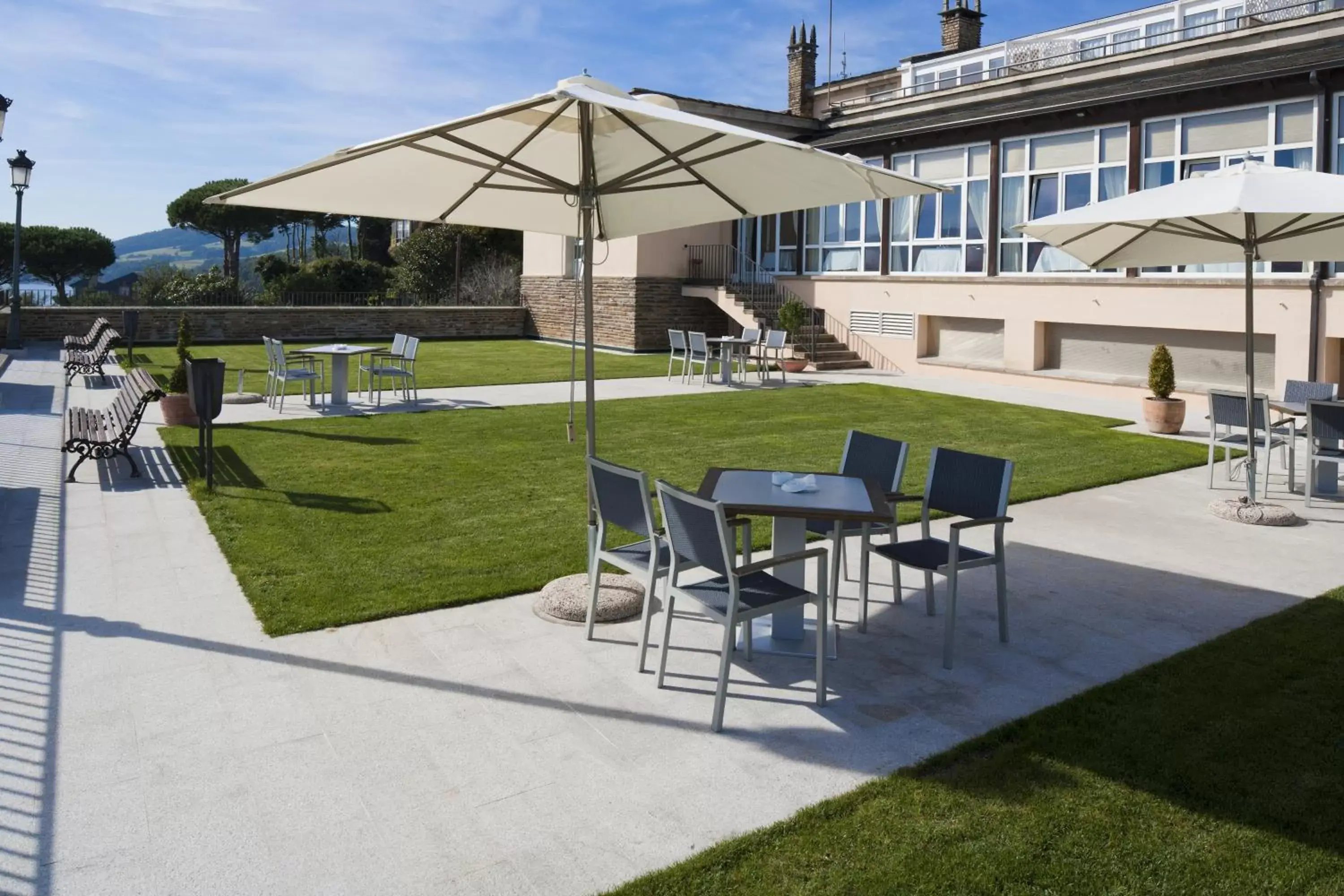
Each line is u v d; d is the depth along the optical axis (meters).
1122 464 10.45
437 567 6.36
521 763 3.84
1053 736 4.08
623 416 13.55
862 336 21.91
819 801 3.57
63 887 2.97
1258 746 4.00
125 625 5.24
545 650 5.04
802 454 10.71
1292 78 14.52
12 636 5.05
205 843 3.24
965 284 19.48
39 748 3.87
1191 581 6.39
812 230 23.33
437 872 3.10
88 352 17.95
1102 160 17.23
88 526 7.32
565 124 4.92
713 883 3.04
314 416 13.18
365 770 3.75
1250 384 8.24
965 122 18.86
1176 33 17.88
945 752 3.93
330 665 4.77
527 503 8.22
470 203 5.57
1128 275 16.70
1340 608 5.80
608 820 3.43
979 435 12.32
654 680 4.69
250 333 25.78
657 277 24.91
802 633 5.21
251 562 6.39
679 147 4.89
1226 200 6.67
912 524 7.83
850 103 25.47
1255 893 3.00
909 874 3.09
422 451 10.59
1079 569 6.66
